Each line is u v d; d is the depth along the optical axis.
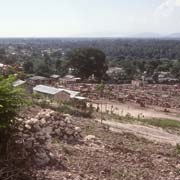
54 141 10.91
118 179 8.98
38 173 7.81
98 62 109.62
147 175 9.84
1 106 6.96
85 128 16.27
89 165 9.45
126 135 18.22
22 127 8.52
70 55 111.62
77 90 69.94
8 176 7.06
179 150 15.39
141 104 58.69
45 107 21.86
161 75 135.88
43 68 112.12
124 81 117.44
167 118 47.97
